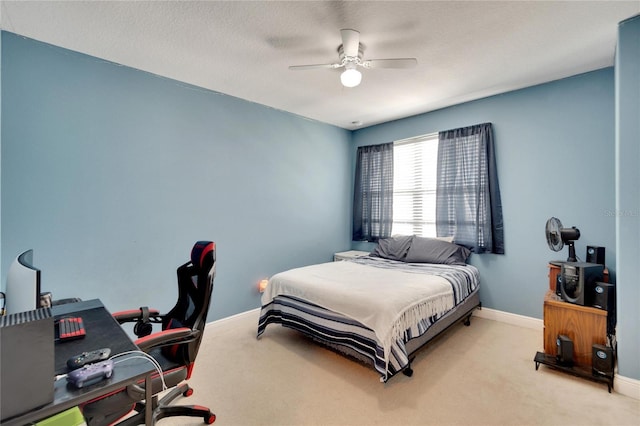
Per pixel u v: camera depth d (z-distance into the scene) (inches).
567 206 114.3
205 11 73.1
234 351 103.6
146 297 105.4
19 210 82.0
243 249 134.6
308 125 164.2
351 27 80.1
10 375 28.1
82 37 83.8
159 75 108.4
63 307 67.5
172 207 111.9
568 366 86.0
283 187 151.6
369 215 179.5
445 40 86.8
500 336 114.3
